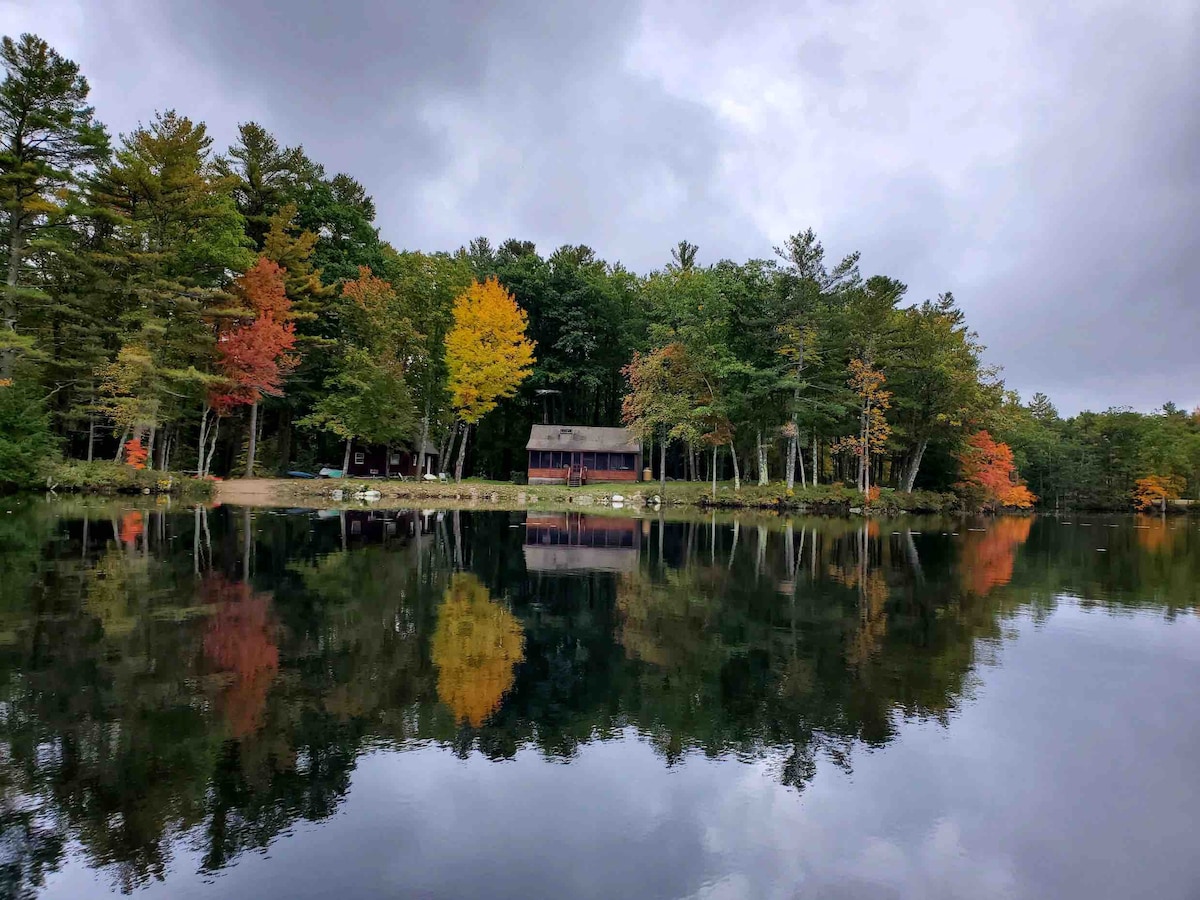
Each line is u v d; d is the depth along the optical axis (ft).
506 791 15.75
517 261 183.73
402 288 144.77
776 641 29.43
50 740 17.71
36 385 101.50
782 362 137.39
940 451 152.15
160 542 52.54
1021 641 30.19
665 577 45.44
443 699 21.48
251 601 33.81
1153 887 12.50
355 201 174.29
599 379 176.04
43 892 11.71
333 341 133.49
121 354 97.91
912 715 21.06
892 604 37.96
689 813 14.93
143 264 106.93
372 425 135.33
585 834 13.97
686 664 25.84
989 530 97.86
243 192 142.51
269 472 141.49
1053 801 15.80
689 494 138.00
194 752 17.24
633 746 18.44
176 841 13.42
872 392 133.39
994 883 12.57
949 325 148.36
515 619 32.22
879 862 13.15
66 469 97.50
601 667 25.21
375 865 12.69
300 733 18.60
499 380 139.33
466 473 202.90
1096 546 76.38
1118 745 18.99
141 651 25.25
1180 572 53.78
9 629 27.63
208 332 111.65
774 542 69.87
